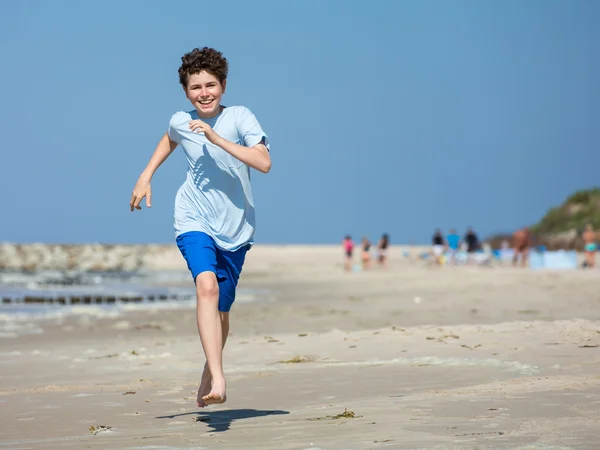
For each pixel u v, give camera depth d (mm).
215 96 10828
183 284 71938
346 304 40594
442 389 13094
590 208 121375
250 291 56469
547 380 12812
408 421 10070
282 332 27516
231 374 16594
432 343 19391
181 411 12727
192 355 20797
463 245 92250
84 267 112812
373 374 15398
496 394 11766
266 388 14500
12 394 15391
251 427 10711
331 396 13227
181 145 11086
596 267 71875
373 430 9672
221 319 11344
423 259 106375
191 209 10961
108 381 16859
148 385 15953
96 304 46875
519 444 8312
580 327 20516
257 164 10320
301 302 43906
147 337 27719
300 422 10766
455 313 31516
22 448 10125
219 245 10867
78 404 13844
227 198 10883
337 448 8727
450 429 9375
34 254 117438
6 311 41156
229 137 10883
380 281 61000
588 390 11594
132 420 12094
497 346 18125
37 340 27125
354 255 126500
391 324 28703
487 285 48500
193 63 10766
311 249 150375
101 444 10070
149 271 105188
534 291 40562
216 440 9875
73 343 26031
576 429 8953
